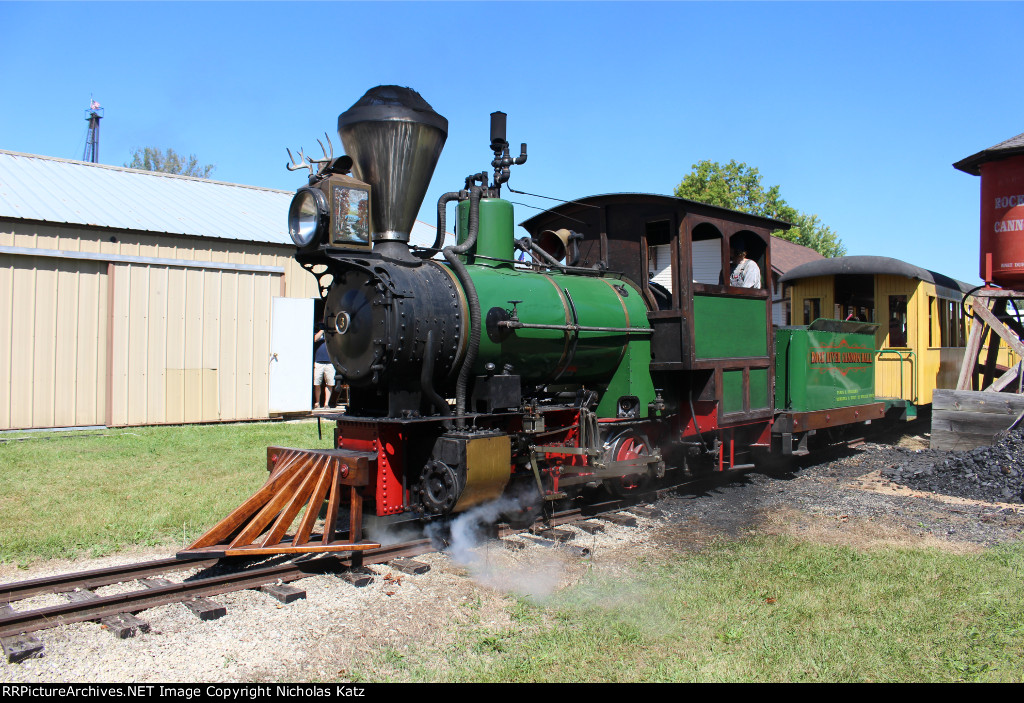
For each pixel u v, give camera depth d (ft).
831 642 13.20
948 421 35.83
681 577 16.74
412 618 14.30
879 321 42.91
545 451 21.15
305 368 48.34
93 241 41.34
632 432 24.00
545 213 28.43
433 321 18.70
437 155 20.15
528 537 20.22
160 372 43.14
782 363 30.83
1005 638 13.46
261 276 47.19
